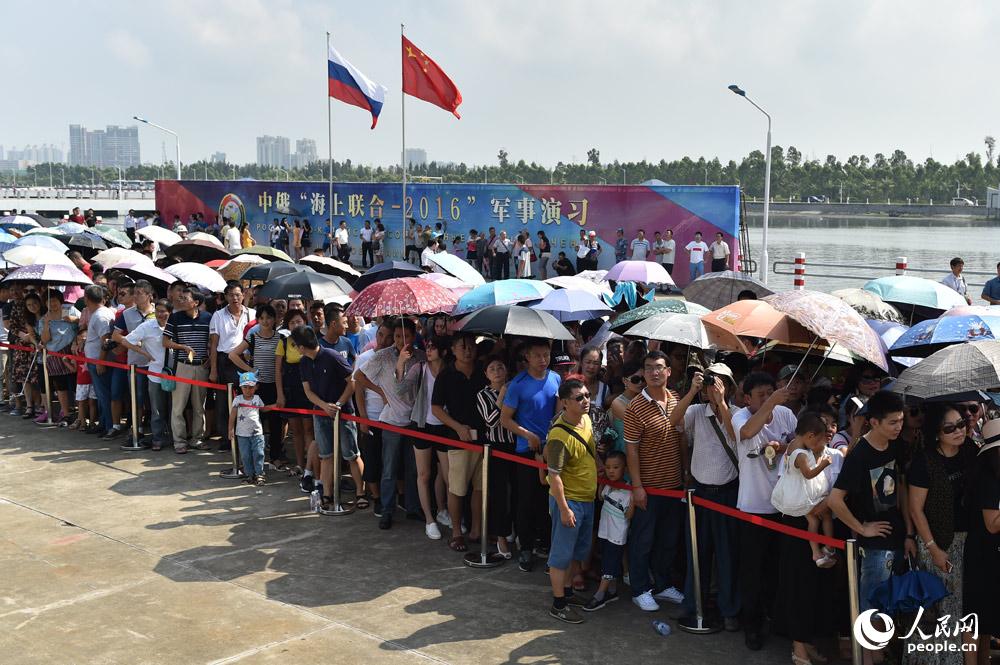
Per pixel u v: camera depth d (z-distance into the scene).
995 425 5.68
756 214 101.00
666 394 7.01
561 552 6.66
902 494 5.94
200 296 11.23
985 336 7.48
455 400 8.05
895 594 5.75
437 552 8.16
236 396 10.27
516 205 30.67
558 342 9.63
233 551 8.09
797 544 6.04
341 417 9.06
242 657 6.11
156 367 11.16
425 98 22.02
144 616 6.73
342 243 34.00
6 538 8.32
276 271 13.16
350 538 8.48
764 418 6.16
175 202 39.47
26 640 6.31
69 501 9.40
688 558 6.71
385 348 8.88
